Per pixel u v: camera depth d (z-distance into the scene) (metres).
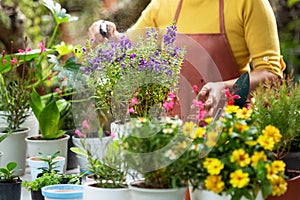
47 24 5.26
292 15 5.73
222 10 2.89
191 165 1.94
